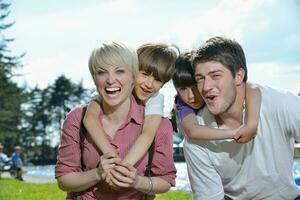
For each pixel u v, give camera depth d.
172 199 4.05
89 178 1.75
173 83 1.93
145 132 1.79
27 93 29.55
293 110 1.81
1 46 26.92
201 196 2.02
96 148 1.78
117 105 1.77
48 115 39.28
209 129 1.83
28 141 33.56
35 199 4.58
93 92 1.90
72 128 1.81
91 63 1.74
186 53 1.92
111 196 1.82
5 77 27.38
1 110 27.61
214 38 1.79
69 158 1.80
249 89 1.82
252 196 1.99
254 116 1.78
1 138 28.02
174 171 1.86
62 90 40.00
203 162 1.96
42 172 18.67
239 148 1.88
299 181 2.66
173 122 2.02
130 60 1.73
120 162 1.71
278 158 1.87
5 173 13.98
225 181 2.01
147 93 1.90
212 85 1.76
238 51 1.77
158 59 1.90
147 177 1.80
